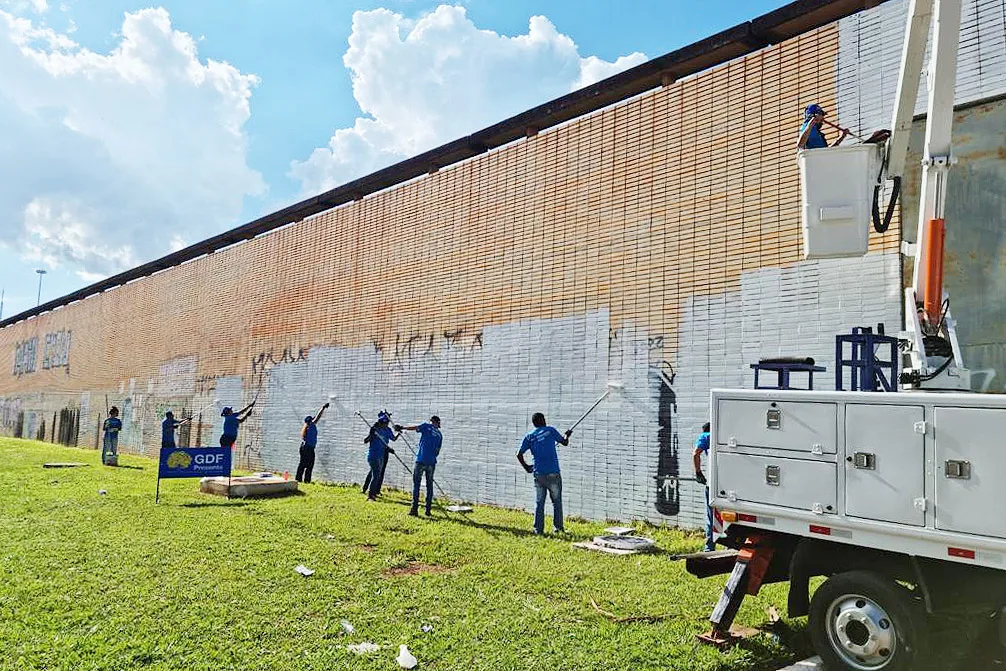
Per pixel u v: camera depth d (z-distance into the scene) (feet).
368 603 21.65
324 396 61.00
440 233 51.96
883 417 16.61
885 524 16.31
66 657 16.65
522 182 46.26
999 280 27.53
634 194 39.75
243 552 27.76
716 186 36.17
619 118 41.14
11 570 24.21
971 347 27.78
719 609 19.39
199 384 79.71
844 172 21.40
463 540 31.63
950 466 15.47
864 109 31.24
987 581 16.10
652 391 37.45
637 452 37.70
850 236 21.24
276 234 70.64
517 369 44.70
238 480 47.19
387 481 53.57
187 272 85.51
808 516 17.70
